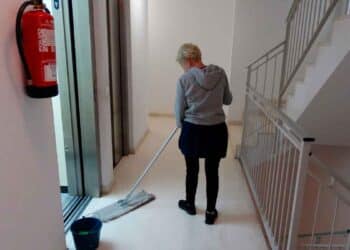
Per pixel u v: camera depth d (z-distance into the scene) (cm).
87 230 201
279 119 208
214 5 496
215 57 520
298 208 156
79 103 244
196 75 202
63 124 249
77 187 265
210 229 225
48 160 167
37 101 153
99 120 258
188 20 507
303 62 301
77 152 255
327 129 322
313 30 284
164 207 253
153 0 504
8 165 130
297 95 304
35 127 152
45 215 165
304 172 149
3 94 125
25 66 132
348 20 219
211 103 206
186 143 215
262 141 262
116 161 346
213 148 213
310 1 293
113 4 321
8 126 129
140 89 406
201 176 312
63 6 224
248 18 479
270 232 208
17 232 139
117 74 343
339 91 254
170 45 523
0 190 125
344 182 135
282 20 474
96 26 239
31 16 125
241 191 285
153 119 547
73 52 233
